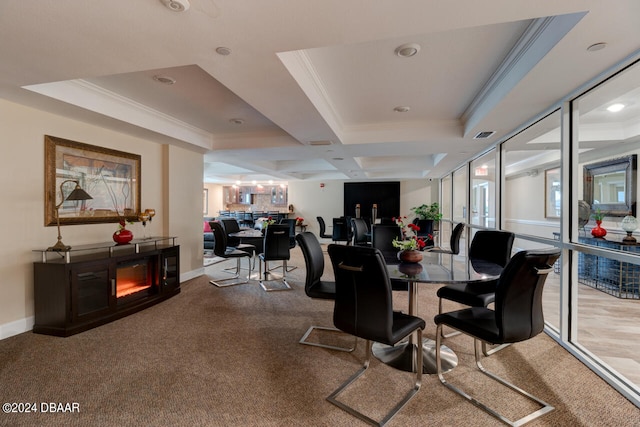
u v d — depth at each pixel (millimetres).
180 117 4043
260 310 3602
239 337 2844
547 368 2291
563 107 2645
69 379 2131
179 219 4871
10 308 2828
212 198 12234
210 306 3742
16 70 2113
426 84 2932
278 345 2682
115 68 2088
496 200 4410
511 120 3336
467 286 2811
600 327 3041
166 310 3590
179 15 1504
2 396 1939
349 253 1833
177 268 4254
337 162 6398
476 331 1908
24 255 2918
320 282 2967
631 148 3867
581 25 1589
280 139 4781
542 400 1903
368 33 1675
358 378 2166
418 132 4242
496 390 2016
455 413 1795
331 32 1669
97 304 3160
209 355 2490
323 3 1413
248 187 12117
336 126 3959
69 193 3287
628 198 3887
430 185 10109
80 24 1578
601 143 4023
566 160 2664
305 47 1829
